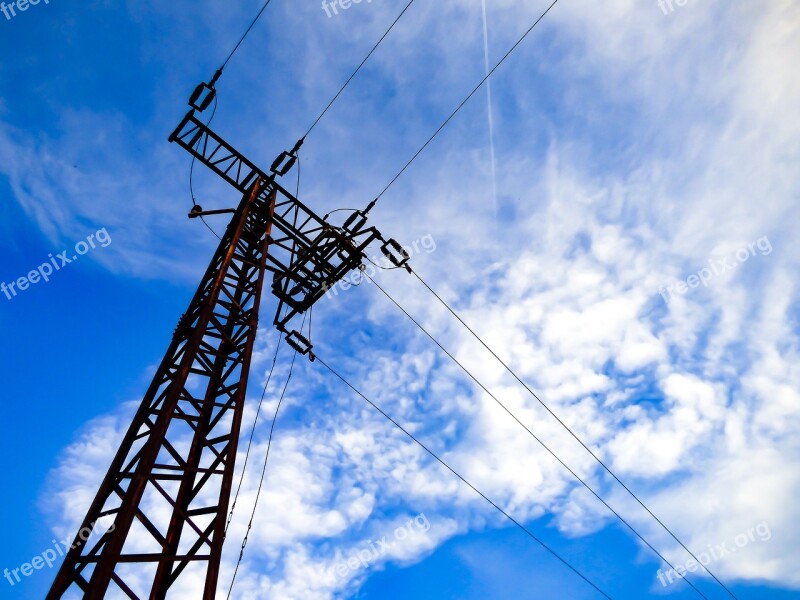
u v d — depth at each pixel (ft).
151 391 22.79
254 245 35.32
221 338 25.85
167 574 18.49
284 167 37.47
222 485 19.65
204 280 29.25
